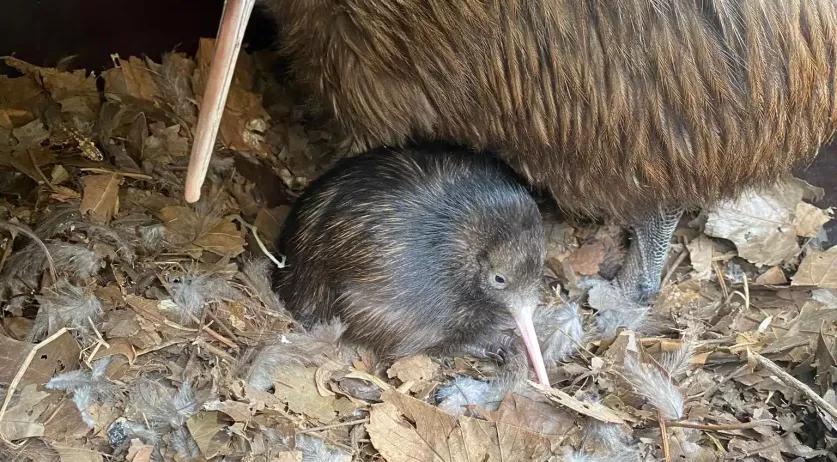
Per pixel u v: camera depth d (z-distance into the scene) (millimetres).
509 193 870
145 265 861
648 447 843
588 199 872
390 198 864
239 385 820
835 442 847
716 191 847
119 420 804
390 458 812
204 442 799
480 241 858
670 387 852
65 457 787
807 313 909
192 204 903
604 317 914
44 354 807
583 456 825
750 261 963
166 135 939
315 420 825
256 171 951
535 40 807
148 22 963
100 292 838
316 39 864
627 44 798
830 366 872
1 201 873
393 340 867
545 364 880
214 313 847
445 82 835
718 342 905
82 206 874
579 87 813
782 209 971
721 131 814
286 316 864
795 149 832
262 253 903
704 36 792
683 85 802
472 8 804
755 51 792
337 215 866
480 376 877
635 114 815
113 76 957
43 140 911
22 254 842
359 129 898
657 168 833
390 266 856
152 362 825
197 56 982
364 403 837
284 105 989
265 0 890
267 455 802
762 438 859
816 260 948
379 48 835
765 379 882
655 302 938
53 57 944
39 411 794
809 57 799
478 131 859
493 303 873
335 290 866
